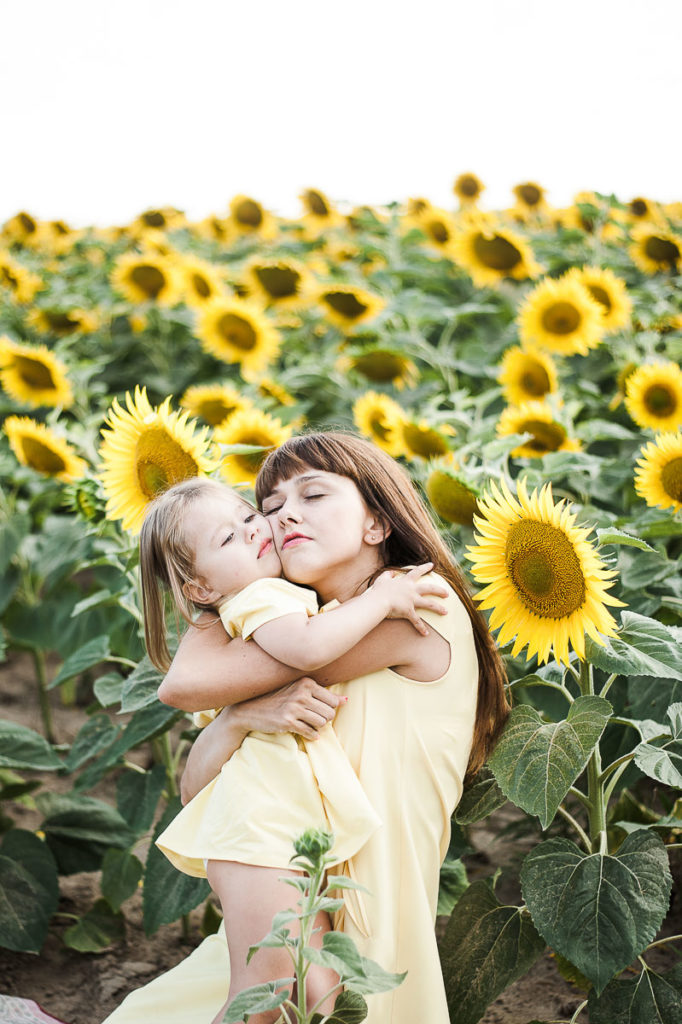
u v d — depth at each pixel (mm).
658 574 2938
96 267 8453
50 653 5566
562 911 2084
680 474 2799
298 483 2305
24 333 6855
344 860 2008
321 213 8047
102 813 3303
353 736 2137
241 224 7992
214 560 2229
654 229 6051
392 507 2350
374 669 2180
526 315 4219
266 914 1938
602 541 2293
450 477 2844
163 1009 2135
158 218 8234
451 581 2375
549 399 3742
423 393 5078
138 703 2688
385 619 2186
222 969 2215
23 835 3078
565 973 2576
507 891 3277
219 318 4797
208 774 2189
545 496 2113
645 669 2133
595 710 2213
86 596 4422
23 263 8789
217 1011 2117
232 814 2031
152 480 2686
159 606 2359
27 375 4340
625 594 2939
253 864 1971
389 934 2016
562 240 7184
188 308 6340
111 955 3121
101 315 6645
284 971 1927
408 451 3514
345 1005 1829
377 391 5316
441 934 3012
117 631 4188
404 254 7664
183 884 2797
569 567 2092
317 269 6855
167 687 2168
